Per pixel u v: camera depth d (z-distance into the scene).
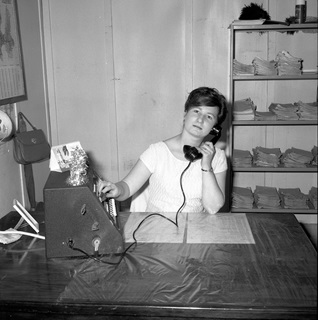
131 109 3.94
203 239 1.86
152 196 2.31
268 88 3.86
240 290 1.45
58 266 1.66
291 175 4.01
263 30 3.72
